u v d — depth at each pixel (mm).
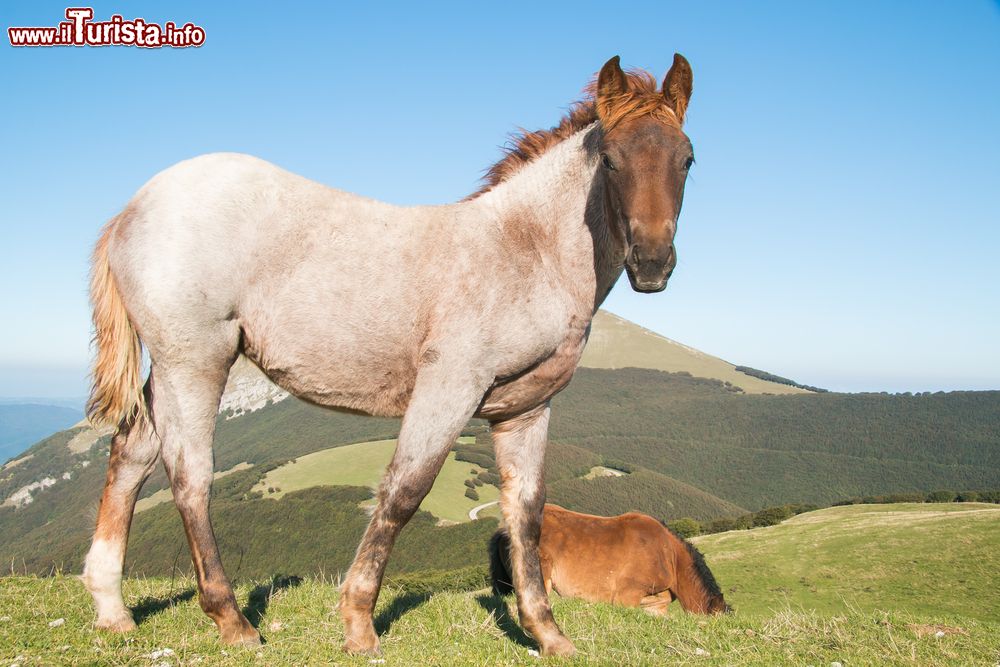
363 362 4098
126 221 3986
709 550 31328
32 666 3338
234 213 3971
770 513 50750
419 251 4070
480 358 3918
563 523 7785
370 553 3840
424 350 3945
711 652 4555
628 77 4121
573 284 4223
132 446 4172
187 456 3881
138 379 4043
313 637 4238
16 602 4578
